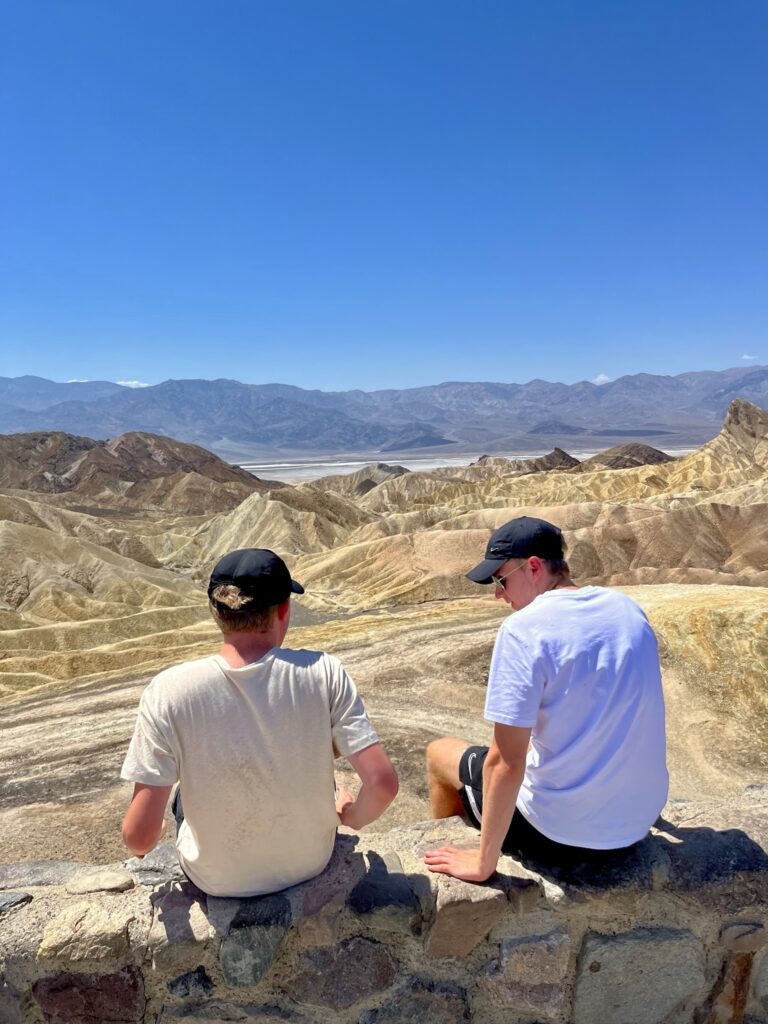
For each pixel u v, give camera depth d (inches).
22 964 123.6
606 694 122.6
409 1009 128.5
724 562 2427.4
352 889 128.5
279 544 4244.6
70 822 458.6
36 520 4271.7
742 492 3179.1
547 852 132.9
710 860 134.6
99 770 601.9
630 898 129.9
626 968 132.5
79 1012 124.7
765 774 613.9
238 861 121.0
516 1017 131.6
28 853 419.8
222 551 4525.1
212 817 116.5
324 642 1052.5
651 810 130.9
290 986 127.6
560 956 130.7
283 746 115.0
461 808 161.2
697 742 666.8
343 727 118.6
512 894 128.4
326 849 128.5
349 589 2723.9
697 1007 136.6
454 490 5629.9
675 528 2522.1
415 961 129.3
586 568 2466.8
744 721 682.2
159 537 4783.5
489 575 137.4
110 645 1951.3
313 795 119.3
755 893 132.8
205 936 122.3
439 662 882.8
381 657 924.0
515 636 124.0
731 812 152.2
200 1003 125.7
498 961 130.2
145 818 111.0
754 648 742.5
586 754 124.3
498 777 121.4
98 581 2960.1
